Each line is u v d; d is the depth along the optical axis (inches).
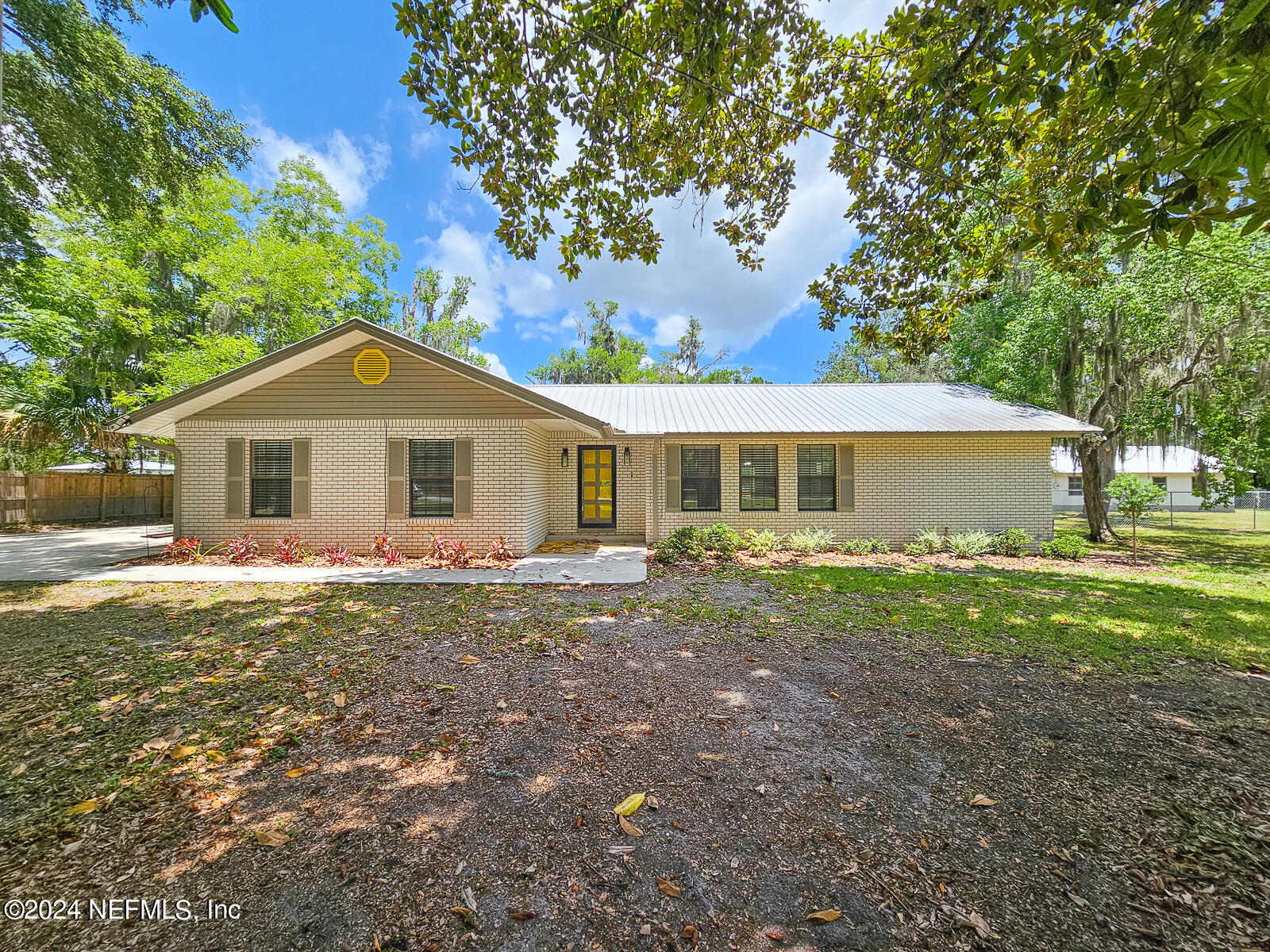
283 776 102.9
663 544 376.2
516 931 68.0
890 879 76.9
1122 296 438.9
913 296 209.0
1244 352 403.2
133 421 344.2
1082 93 122.6
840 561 364.8
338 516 373.1
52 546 412.5
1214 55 76.0
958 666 163.6
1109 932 67.9
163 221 421.1
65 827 87.1
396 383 373.4
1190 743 116.5
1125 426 456.8
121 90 314.2
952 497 429.7
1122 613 220.1
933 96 146.5
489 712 130.4
